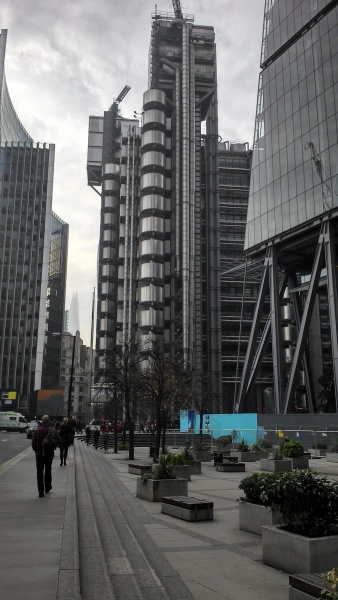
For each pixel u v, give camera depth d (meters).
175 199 102.25
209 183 107.88
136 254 104.25
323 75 56.03
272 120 64.06
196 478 17.08
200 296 98.75
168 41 110.94
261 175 64.62
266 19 69.00
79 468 18.41
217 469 20.06
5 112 133.00
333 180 52.00
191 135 103.25
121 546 6.45
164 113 106.19
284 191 59.62
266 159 64.00
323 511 6.00
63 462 20.11
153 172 103.19
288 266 66.81
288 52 63.00
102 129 129.62
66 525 7.55
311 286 53.94
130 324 98.12
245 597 5.07
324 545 5.62
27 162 129.25
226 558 6.58
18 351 116.06
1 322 117.00
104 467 19.75
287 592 5.22
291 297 68.12
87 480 14.55
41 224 125.88
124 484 14.76
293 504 6.09
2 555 5.98
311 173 55.44
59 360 136.75
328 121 54.09
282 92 62.88
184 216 97.69
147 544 7.01
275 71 64.94
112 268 110.31
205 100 111.12
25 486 13.20
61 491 12.13
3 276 120.31
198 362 94.56
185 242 96.19
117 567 5.49
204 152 112.00
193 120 104.44
